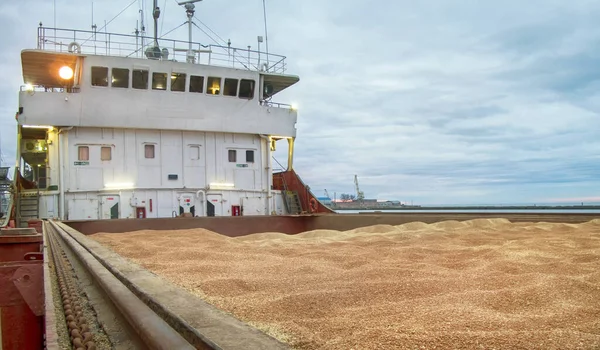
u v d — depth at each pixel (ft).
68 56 63.62
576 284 11.92
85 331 6.89
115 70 65.72
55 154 63.62
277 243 30.83
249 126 73.56
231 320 7.52
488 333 7.90
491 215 48.32
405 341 7.53
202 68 69.92
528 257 17.81
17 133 63.52
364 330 8.53
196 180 70.33
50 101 62.34
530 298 10.98
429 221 52.11
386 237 32.37
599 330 8.15
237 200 72.54
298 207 80.74
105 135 65.98
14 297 8.31
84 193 64.13
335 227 66.49
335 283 14.15
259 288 13.97
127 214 65.51
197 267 18.08
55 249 20.26
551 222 41.45
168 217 64.95
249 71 73.61
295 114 79.00
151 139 68.28
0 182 129.80
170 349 5.53
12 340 8.22
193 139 70.85
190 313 7.89
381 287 13.10
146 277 11.68
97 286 11.22
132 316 7.23
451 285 13.20
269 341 6.23
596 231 31.12
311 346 7.81
